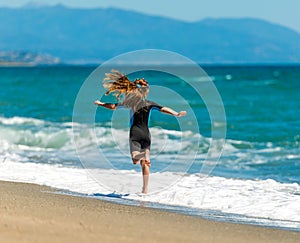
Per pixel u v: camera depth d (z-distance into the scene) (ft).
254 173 72.38
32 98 215.31
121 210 47.96
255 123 136.46
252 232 42.70
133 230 39.78
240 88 266.98
